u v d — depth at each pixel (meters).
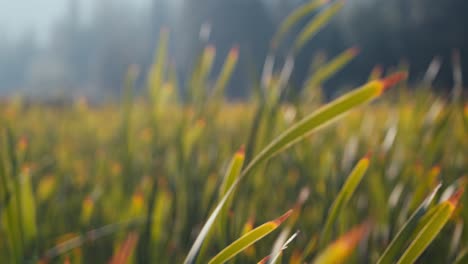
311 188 2.18
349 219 1.91
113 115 5.19
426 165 2.10
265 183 2.22
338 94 2.61
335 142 2.87
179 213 2.13
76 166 3.46
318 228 1.94
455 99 2.04
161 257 1.85
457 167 2.35
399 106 2.59
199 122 2.21
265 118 1.85
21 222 1.50
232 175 1.36
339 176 2.09
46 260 1.65
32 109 5.69
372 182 1.96
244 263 1.61
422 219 1.15
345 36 85.50
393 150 2.45
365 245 1.82
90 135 4.79
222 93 2.25
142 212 1.86
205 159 2.54
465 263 1.21
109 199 2.40
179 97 2.31
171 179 2.19
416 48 85.88
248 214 1.96
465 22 84.00
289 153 2.63
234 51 2.12
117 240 1.95
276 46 1.99
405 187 2.10
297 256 1.59
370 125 3.08
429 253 1.79
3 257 1.72
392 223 1.83
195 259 1.16
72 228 2.26
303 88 2.18
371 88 1.10
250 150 1.74
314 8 1.96
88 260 2.00
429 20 84.88
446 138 2.56
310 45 78.50
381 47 86.56
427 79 2.54
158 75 2.31
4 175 1.49
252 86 2.02
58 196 2.64
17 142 3.09
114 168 2.75
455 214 1.58
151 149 2.50
